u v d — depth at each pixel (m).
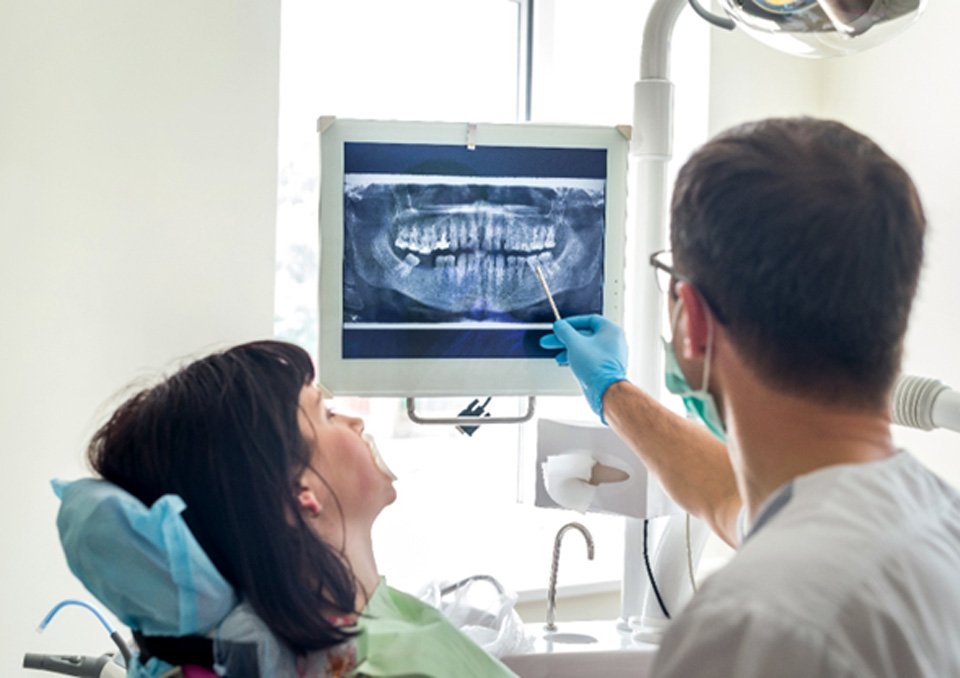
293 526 1.13
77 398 1.70
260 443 1.13
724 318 0.81
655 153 1.62
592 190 1.61
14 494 1.66
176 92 1.75
